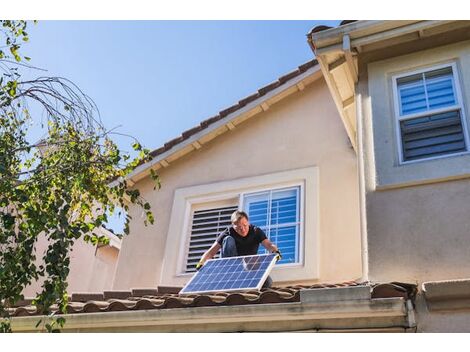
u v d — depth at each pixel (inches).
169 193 371.9
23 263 175.3
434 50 262.2
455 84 250.1
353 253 290.0
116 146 221.8
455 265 197.9
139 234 364.2
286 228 316.5
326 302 178.9
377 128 248.5
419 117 249.3
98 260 539.5
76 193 211.3
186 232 349.1
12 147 208.1
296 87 366.3
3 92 211.6
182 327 207.2
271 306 185.8
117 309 216.1
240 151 364.5
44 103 220.4
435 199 215.2
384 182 228.2
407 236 210.7
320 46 271.0
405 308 173.5
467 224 204.7
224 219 344.5
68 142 211.8
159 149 380.5
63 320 184.9
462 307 177.3
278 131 360.2
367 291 175.9
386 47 271.3
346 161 324.8
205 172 367.9
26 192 190.1
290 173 335.3
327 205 312.5
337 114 347.3
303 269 294.4
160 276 336.8
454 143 236.7
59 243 181.2
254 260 233.0
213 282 223.9
